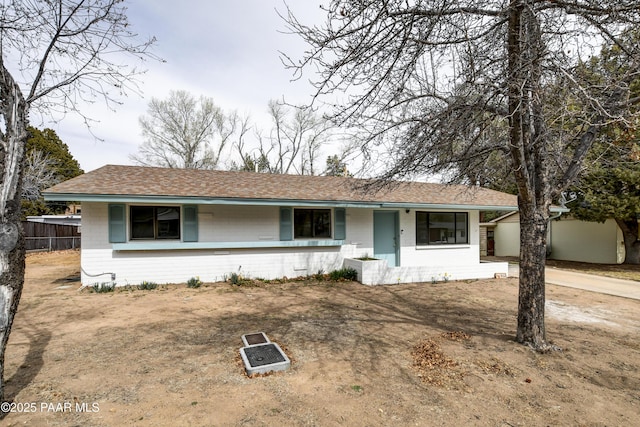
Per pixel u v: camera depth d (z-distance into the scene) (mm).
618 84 3408
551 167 4902
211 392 3455
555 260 16750
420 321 6141
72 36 3898
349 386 3590
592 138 4637
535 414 3066
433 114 4684
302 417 3000
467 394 3428
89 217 8789
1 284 2900
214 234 10070
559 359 4328
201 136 29047
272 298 8031
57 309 6828
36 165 15297
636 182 11695
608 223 15102
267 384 3635
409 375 3861
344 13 3271
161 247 9227
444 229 13117
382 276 10117
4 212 2873
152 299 7758
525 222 4832
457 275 10969
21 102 3008
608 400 3326
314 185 12320
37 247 19938
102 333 5340
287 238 10883
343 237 11625
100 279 8859
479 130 4809
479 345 4824
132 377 3787
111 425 2867
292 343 4938
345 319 6258
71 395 3373
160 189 9094
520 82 3578
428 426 2867
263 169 31109
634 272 12320
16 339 5039
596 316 6516
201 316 6398
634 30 3371
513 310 6996
